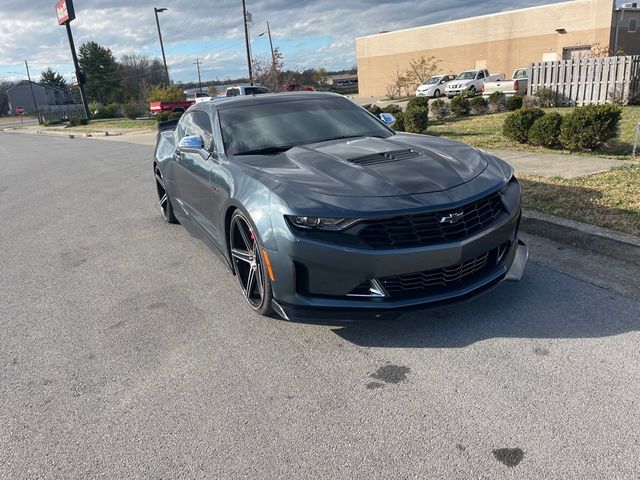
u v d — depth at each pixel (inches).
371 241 114.4
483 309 137.9
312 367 118.4
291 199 119.9
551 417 95.1
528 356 115.3
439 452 88.4
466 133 471.8
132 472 89.3
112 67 3378.4
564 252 172.6
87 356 130.8
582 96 647.8
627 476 80.1
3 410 110.0
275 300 127.4
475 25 1471.5
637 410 95.3
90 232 255.6
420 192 119.4
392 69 1737.2
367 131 175.5
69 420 105.1
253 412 103.7
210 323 144.4
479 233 120.9
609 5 1197.7
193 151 172.7
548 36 1326.3
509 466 84.0
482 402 101.0
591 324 126.4
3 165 625.0
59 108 2265.0
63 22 1743.4
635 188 222.8
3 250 233.8
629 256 159.8
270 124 172.2
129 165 522.6
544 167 284.5
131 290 173.3
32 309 162.9
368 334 130.7
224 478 86.4
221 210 150.4
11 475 90.2
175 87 1774.1
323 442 93.4
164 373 120.4
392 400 104.0
